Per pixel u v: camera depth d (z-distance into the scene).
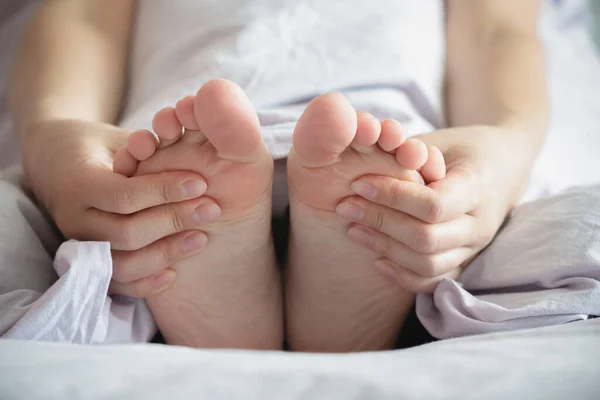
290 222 0.43
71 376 0.31
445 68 0.61
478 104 0.56
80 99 0.52
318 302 0.46
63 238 0.48
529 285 0.44
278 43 0.53
